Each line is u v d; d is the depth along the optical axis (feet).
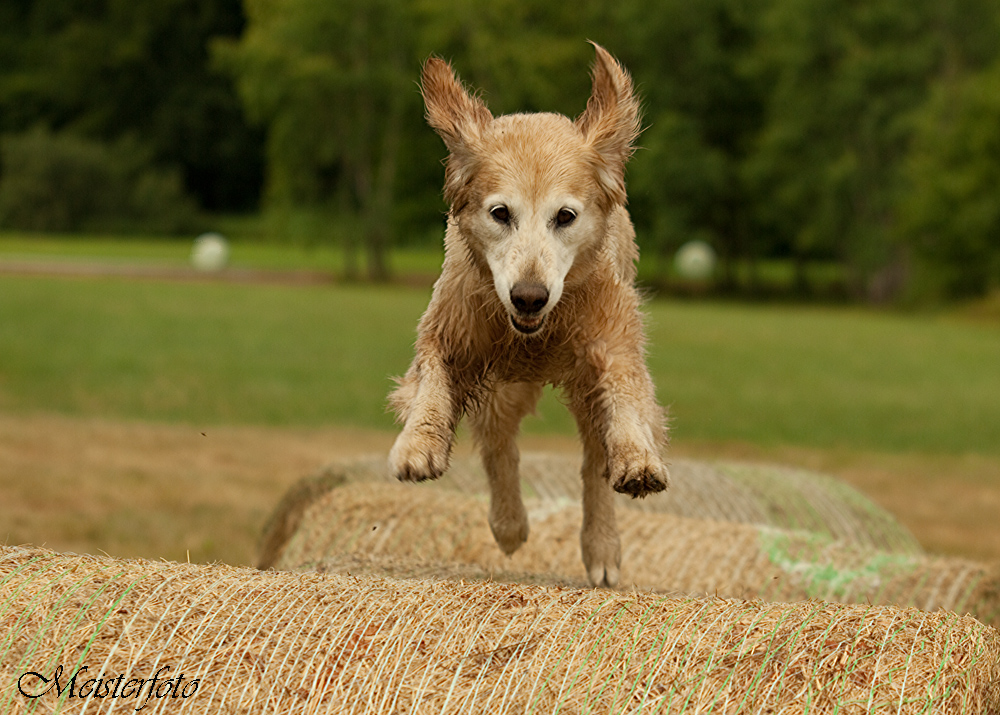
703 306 146.72
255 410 54.13
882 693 10.91
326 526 22.04
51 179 245.24
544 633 11.70
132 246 215.72
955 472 45.68
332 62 159.33
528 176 14.30
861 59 151.02
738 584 20.67
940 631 11.51
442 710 11.08
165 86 275.80
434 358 15.44
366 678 11.33
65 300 102.73
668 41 165.17
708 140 170.91
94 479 37.40
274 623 11.89
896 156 155.02
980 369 80.12
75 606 12.05
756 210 167.94
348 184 167.02
